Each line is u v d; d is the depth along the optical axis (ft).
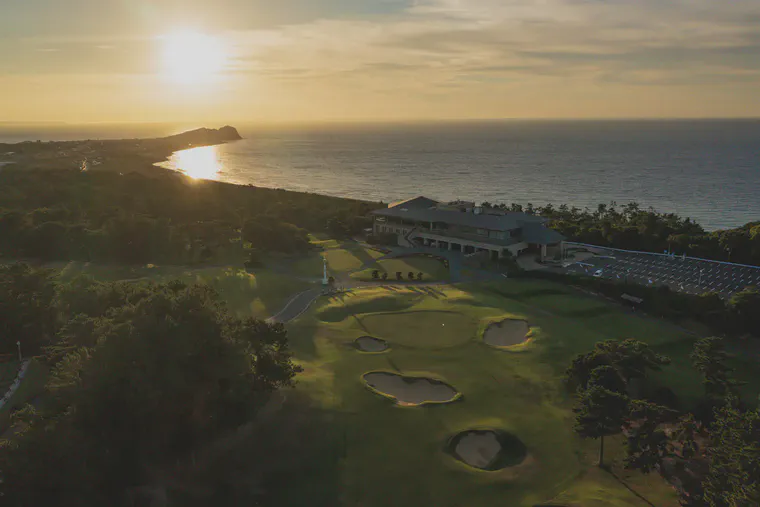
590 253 410.52
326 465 160.56
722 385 191.93
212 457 161.38
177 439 155.22
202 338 157.99
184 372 151.12
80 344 169.78
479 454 168.86
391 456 165.27
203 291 189.88
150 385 142.61
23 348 227.81
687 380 219.20
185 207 517.96
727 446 140.36
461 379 214.48
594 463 164.45
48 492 131.95
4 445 134.10
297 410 186.39
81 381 142.00
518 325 273.13
